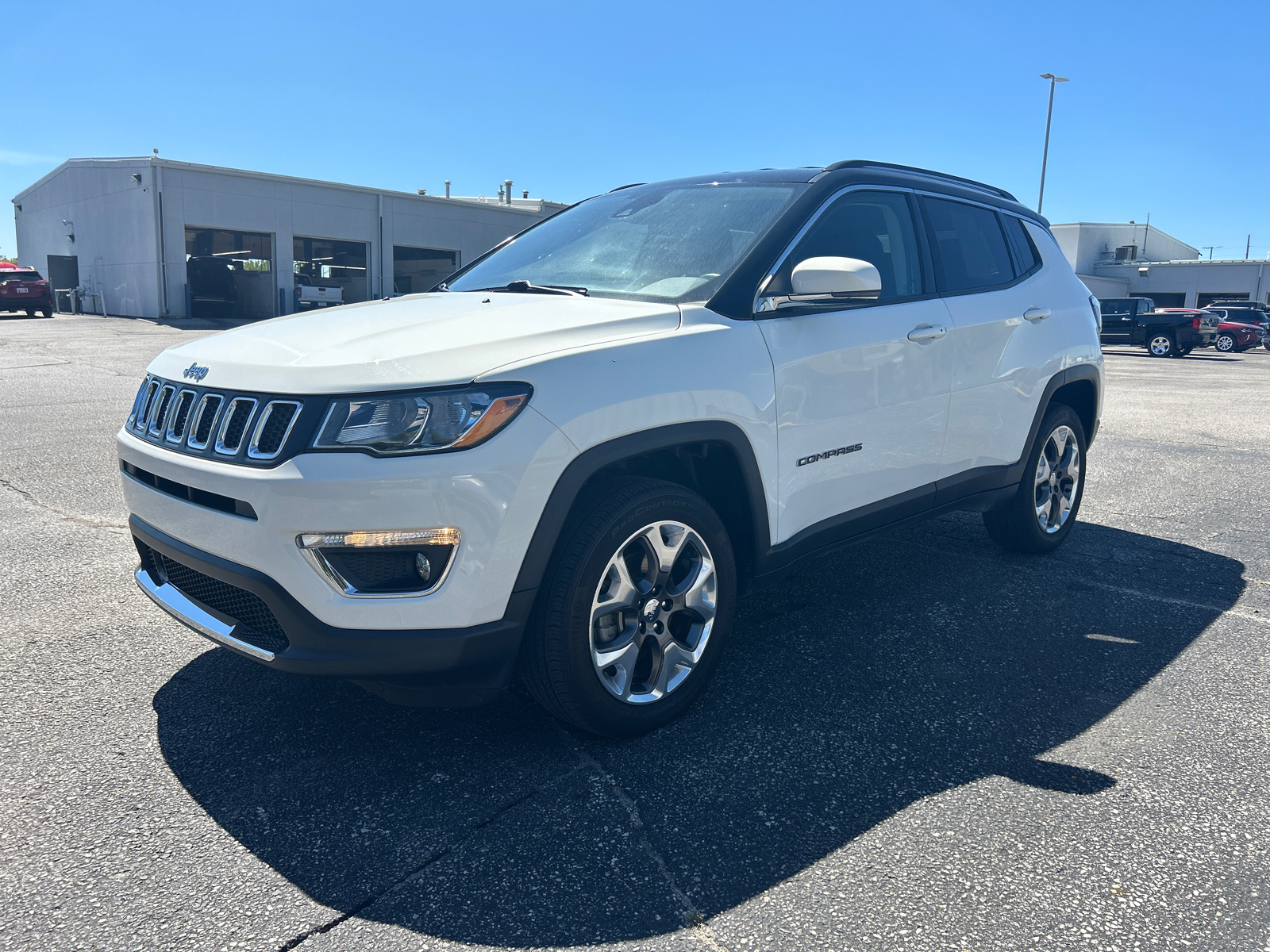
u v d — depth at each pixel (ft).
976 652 11.23
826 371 10.27
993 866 7.01
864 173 11.76
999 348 13.03
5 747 8.61
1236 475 22.88
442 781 8.15
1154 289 159.12
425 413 7.34
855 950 6.08
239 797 7.87
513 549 7.63
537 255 11.88
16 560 14.19
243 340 8.84
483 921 6.35
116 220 93.61
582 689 8.28
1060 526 15.39
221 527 7.72
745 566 9.98
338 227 99.25
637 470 9.73
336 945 6.10
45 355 50.21
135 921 6.30
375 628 7.44
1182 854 7.17
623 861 7.04
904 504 11.77
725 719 9.43
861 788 8.12
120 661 10.61
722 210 11.13
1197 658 11.13
